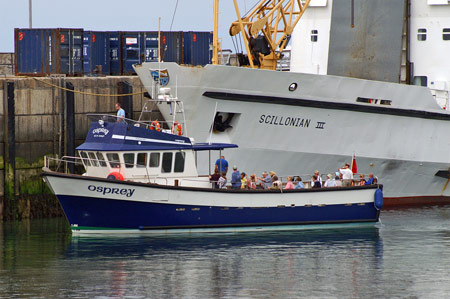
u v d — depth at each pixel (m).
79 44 150.12
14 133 124.12
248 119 119.62
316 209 111.88
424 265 92.44
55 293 80.81
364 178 121.94
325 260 94.50
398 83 131.50
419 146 133.75
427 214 127.19
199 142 117.88
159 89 116.50
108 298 79.38
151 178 106.31
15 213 124.38
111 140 105.31
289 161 124.81
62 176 101.88
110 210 103.75
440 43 135.38
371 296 80.44
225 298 79.50
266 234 108.12
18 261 93.06
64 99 130.50
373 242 104.50
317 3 137.38
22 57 148.88
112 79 140.62
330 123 125.25
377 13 133.00
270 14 126.69
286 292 81.44
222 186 108.88
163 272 88.31
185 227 106.38
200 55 169.50
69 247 99.75
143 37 169.38
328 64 135.62
